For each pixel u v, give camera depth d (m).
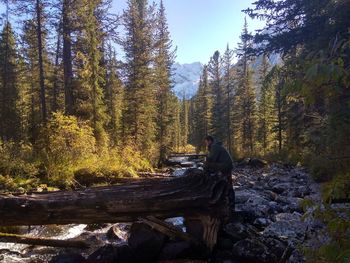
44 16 20.39
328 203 2.80
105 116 24.50
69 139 16.53
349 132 7.81
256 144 52.31
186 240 6.66
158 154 34.09
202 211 6.68
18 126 37.28
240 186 15.00
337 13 11.37
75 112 22.70
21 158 13.77
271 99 51.00
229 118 53.56
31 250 6.92
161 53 43.66
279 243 6.44
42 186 11.74
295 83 2.42
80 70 22.58
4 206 6.48
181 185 6.94
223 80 58.00
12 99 39.84
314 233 6.61
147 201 6.63
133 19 34.91
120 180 14.12
